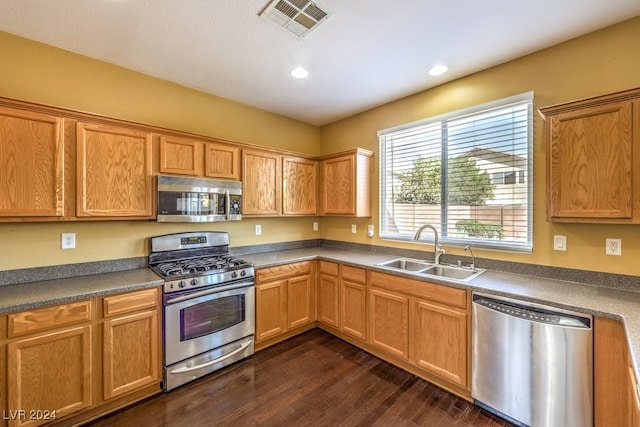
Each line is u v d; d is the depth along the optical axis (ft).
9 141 5.77
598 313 5.04
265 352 9.20
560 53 6.95
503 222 8.06
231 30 6.48
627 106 5.38
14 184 5.84
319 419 6.30
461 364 6.88
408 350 7.98
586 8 5.76
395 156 10.79
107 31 6.49
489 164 8.32
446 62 7.88
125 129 7.28
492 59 7.70
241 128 10.78
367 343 9.09
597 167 5.71
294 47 7.16
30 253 6.77
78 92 7.42
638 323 4.48
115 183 7.12
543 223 7.23
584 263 6.68
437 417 6.35
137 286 6.64
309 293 10.61
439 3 5.64
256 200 10.06
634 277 6.09
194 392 7.18
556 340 5.44
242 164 9.68
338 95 10.13
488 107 8.18
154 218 7.77
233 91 9.79
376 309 8.79
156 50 7.28
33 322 5.43
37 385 5.50
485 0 5.54
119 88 8.05
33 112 6.02
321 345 9.68
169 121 9.00
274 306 9.54
